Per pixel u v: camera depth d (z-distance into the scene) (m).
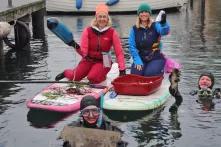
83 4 15.03
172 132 4.14
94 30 5.32
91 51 5.40
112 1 14.92
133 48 5.45
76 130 3.42
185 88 5.56
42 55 8.12
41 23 11.05
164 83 5.56
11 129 4.25
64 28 5.27
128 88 5.02
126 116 4.59
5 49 8.89
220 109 4.76
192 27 11.78
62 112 4.70
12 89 5.71
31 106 4.76
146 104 4.79
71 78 5.42
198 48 8.58
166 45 8.93
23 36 8.89
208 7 17.09
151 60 5.46
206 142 3.89
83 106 3.45
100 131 3.38
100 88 5.22
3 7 8.70
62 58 7.80
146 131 4.17
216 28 11.52
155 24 5.44
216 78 6.05
